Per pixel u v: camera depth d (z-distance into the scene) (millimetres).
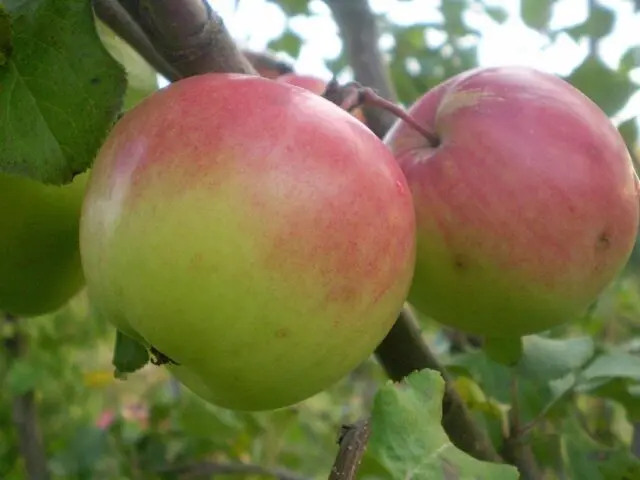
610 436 443
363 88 269
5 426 577
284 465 590
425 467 194
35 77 223
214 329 209
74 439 492
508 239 258
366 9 427
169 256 206
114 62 224
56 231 266
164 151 212
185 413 489
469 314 276
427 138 271
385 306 226
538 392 340
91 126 223
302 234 209
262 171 209
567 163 257
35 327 597
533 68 278
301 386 224
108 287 216
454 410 299
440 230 263
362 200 217
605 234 262
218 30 246
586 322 498
